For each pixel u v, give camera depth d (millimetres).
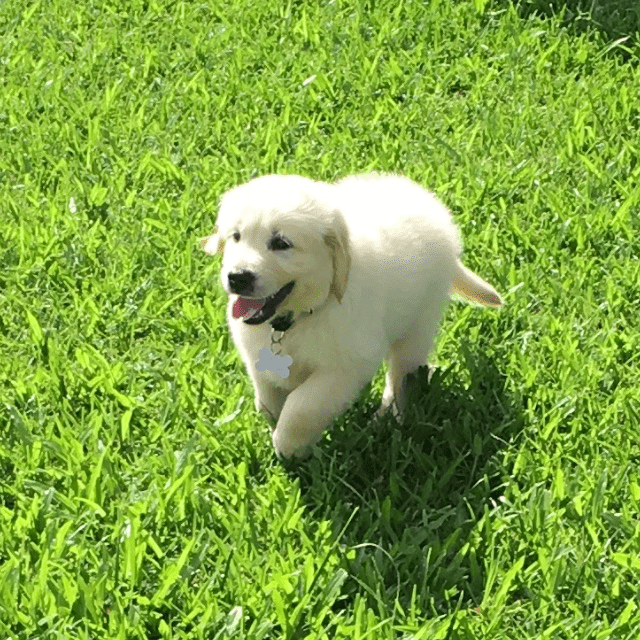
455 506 2213
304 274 2152
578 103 3129
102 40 3391
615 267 2639
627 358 2463
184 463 2240
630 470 2242
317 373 2238
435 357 2459
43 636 1986
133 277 2639
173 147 3002
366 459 2273
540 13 3461
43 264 2635
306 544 2109
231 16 3492
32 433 2318
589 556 2100
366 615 2023
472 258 2662
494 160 2969
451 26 3400
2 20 3484
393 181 2439
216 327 2490
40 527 2145
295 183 2182
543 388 2357
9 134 3027
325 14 3486
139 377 2434
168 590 2049
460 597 2062
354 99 3148
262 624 2002
